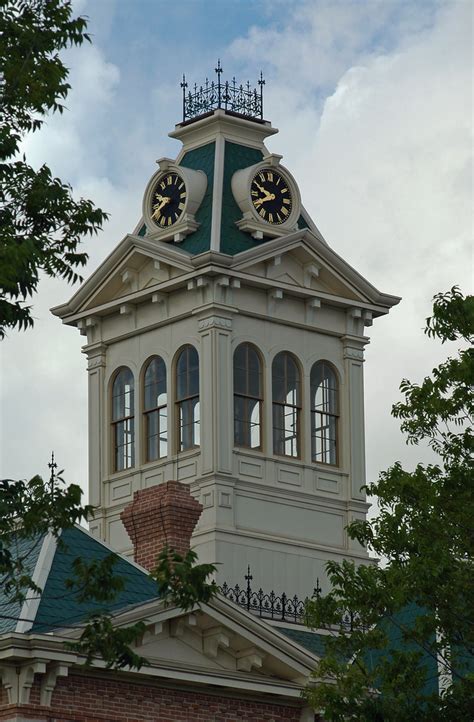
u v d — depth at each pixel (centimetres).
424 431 5609
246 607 6956
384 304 8288
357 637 5531
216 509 7712
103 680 5691
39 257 4641
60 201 4784
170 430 7931
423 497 5531
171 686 5838
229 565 7669
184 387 7938
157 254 7975
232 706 5959
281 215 8100
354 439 8156
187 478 7838
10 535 4850
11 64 4781
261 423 7931
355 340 8231
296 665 6041
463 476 5538
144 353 8094
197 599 4834
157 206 8131
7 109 4791
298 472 7981
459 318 5609
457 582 5434
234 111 8269
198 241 7994
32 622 5622
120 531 8006
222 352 7850
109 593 4869
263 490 7862
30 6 4841
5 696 5534
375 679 5588
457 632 5503
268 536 7806
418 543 5491
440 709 5441
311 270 8094
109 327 8238
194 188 8062
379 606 5506
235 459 7819
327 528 8006
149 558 6378
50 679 5534
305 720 6075
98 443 8156
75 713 5606
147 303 8106
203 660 5956
